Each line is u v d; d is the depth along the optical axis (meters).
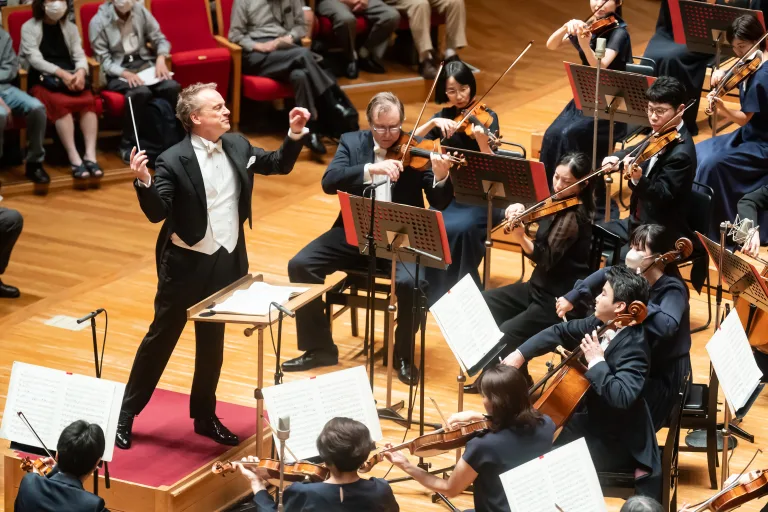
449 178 11.11
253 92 17.23
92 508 7.16
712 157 13.66
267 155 9.55
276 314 8.60
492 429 7.71
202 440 9.59
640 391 8.45
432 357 11.84
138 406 9.45
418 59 19.92
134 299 13.00
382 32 18.95
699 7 14.87
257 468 7.77
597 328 8.75
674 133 11.49
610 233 10.95
